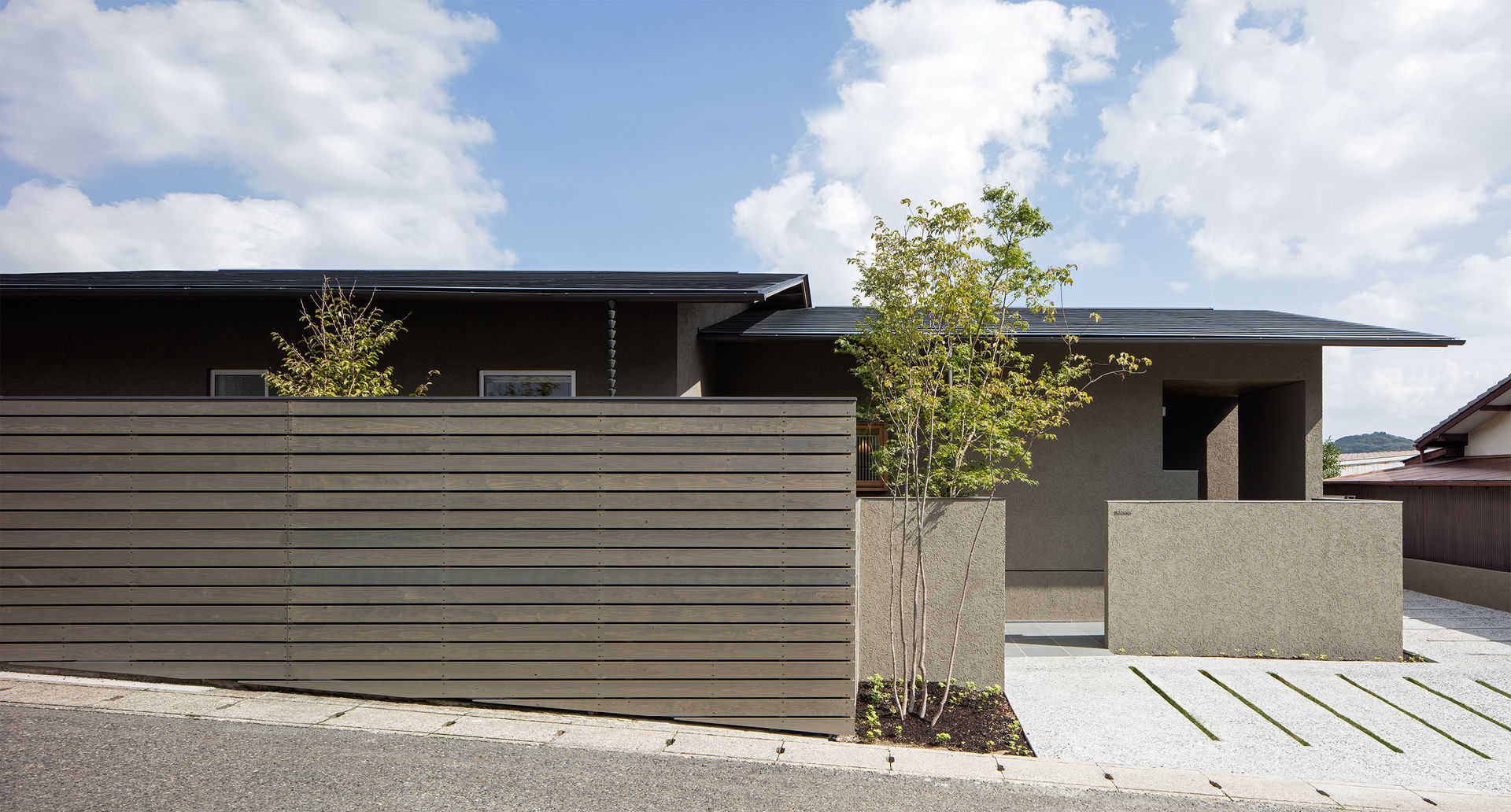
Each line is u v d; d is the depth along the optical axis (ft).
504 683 14.89
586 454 15.05
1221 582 21.90
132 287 20.42
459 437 15.12
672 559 14.90
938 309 17.38
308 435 15.16
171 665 15.07
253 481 15.14
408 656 14.96
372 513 15.07
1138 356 27.66
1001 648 18.11
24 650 15.12
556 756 12.77
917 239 17.39
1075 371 21.49
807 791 11.90
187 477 15.17
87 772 11.34
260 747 12.55
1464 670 20.36
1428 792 12.69
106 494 15.17
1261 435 31.91
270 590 15.06
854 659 15.03
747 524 14.92
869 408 24.86
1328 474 76.02
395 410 15.16
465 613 14.93
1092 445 27.71
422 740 13.19
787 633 14.80
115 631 15.11
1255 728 15.88
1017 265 22.93
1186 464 37.45
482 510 15.02
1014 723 15.98
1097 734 15.38
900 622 16.79
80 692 14.70
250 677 15.05
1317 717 16.62
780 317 30.63
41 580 15.17
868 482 27.96
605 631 14.85
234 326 23.26
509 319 23.26
